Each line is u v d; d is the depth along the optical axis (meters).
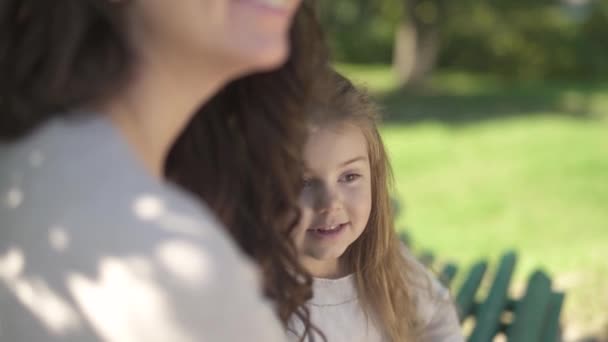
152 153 1.08
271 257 1.44
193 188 1.40
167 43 1.02
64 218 0.92
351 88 1.92
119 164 0.95
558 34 19.62
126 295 0.87
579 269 5.61
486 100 15.46
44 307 0.93
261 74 1.37
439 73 19.77
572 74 19.70
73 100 0.98
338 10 19.17
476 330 2.71
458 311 2.78
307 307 1.77
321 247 1.82
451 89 17.25
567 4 19.59
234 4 1.02
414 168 9.70
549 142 11.01
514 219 7.40
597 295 4.95
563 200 8.08
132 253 0.88
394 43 20.86
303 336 1.65
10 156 0.99
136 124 1.05
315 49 1.39
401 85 17.31
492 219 7.43
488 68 19.97
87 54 1.00
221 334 0.88
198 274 0.87
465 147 10.87
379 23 20.75
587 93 16.53
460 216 7.56
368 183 1.87
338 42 19.86
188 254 0.87
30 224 0.94
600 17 19.56
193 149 1.40
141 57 1.03
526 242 6.65
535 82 19.11
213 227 0.92
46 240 0.92
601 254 6.03
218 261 0.89
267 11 1.02
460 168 9.62
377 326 1.94
